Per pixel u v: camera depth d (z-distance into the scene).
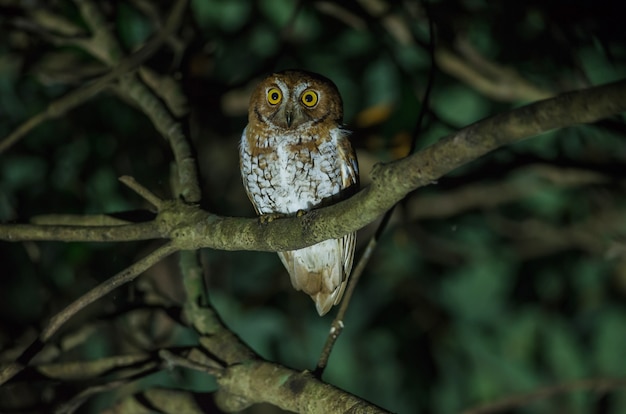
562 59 9.63
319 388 6.72
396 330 11.58
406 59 11.02
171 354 7.57
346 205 5.76
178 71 10.49
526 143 10.56
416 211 11.74
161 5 11.17
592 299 11.35
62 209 11.12
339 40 11.48
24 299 11.38
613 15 9.39
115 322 10.68
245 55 11.57
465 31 10.30
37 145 11.20
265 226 6.50
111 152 11.30
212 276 11.80
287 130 8.74
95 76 10.88
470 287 11.48
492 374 11.02
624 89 4.14
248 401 7.83
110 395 10.66
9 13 10.59
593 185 10.71
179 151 8.39
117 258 11.05
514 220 11.81
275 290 11.70
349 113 11.45
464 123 10.80
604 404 10.84
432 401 11.23
